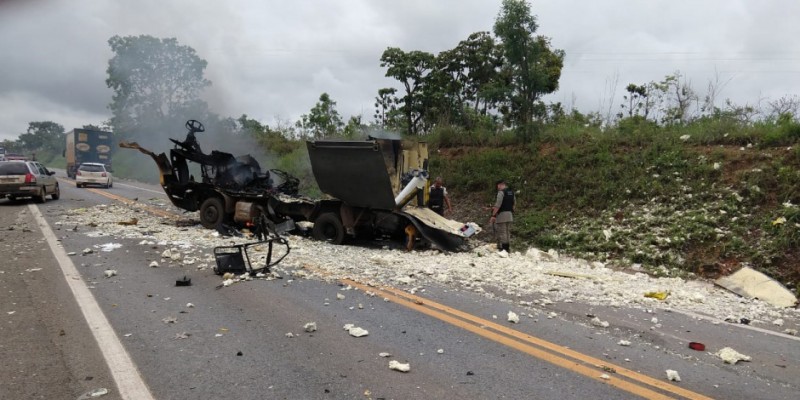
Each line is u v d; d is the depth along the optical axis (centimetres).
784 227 915
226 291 674
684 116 1450
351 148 1073
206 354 456
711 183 1122
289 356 458
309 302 633
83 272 749
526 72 1525
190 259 872
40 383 389
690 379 439
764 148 1157
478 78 2200
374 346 491
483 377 427
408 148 1258
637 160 1284
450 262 952
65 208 1661
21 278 699
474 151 1675
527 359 470
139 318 549
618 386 417
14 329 502
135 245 994
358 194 1125
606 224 1148
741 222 984
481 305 650
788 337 578
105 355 445
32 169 1822
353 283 732
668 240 997
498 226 1138
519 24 1470
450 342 508
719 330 592
